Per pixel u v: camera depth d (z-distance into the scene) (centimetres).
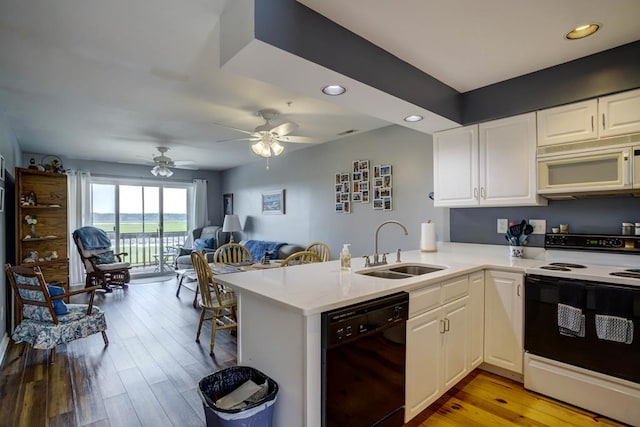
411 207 387
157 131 431
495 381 248
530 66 246
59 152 565
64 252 463
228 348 314
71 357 294
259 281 196
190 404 222
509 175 270
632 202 238
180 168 750
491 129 280
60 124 396
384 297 173
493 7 176
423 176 375
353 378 156
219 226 779
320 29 181
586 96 231
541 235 280
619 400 195
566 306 211
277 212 604
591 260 248
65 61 237
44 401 225
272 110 346
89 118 371
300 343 146
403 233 394
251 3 156
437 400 224
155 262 720
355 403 157
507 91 268
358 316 156
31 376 260
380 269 244
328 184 494
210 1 169
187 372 267
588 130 232
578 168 237
